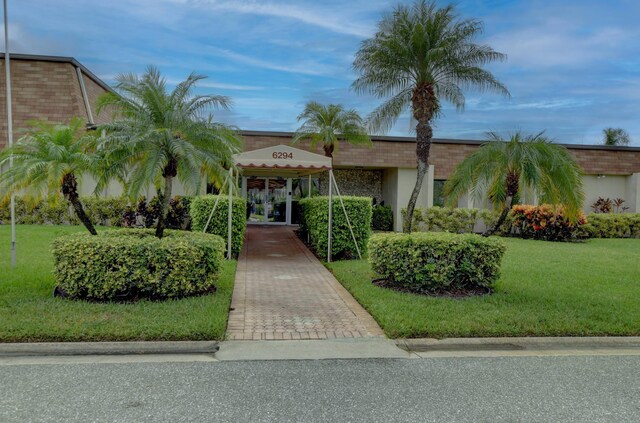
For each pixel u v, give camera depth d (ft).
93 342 15.66
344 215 36.96
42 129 25.86
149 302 20.26
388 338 17.44
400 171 66.74
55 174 22.21
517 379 13.83
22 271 25.89
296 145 62.90
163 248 20.85
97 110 26.48
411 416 11.25
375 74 39.50
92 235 23.26
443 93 39.68
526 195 28.53
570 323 18.67
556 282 27.63
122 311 18.57
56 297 20.74
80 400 11.74
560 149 26.50
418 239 24.18
